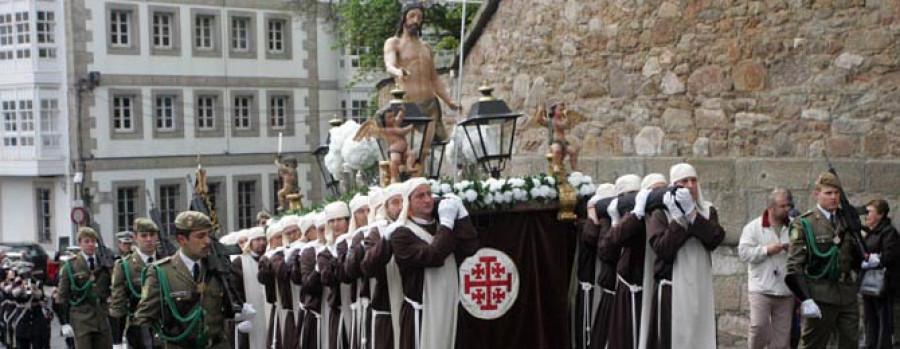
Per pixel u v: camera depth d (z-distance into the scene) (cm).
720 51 1326
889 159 1184
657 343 934
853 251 1084
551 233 996
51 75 4262
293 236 1219
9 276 1938
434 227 945
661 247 905
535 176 1012
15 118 4322
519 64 1586
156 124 4469
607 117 1459
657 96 1394
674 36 1371
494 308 980
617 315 966
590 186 1012
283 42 4831
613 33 1444
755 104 1295
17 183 4475
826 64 1233
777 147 1279
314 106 4931
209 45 4609
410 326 952
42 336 1902
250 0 4700
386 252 942
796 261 1070
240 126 4719
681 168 923
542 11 1542
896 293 1137
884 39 1187
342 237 1041
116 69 4347
